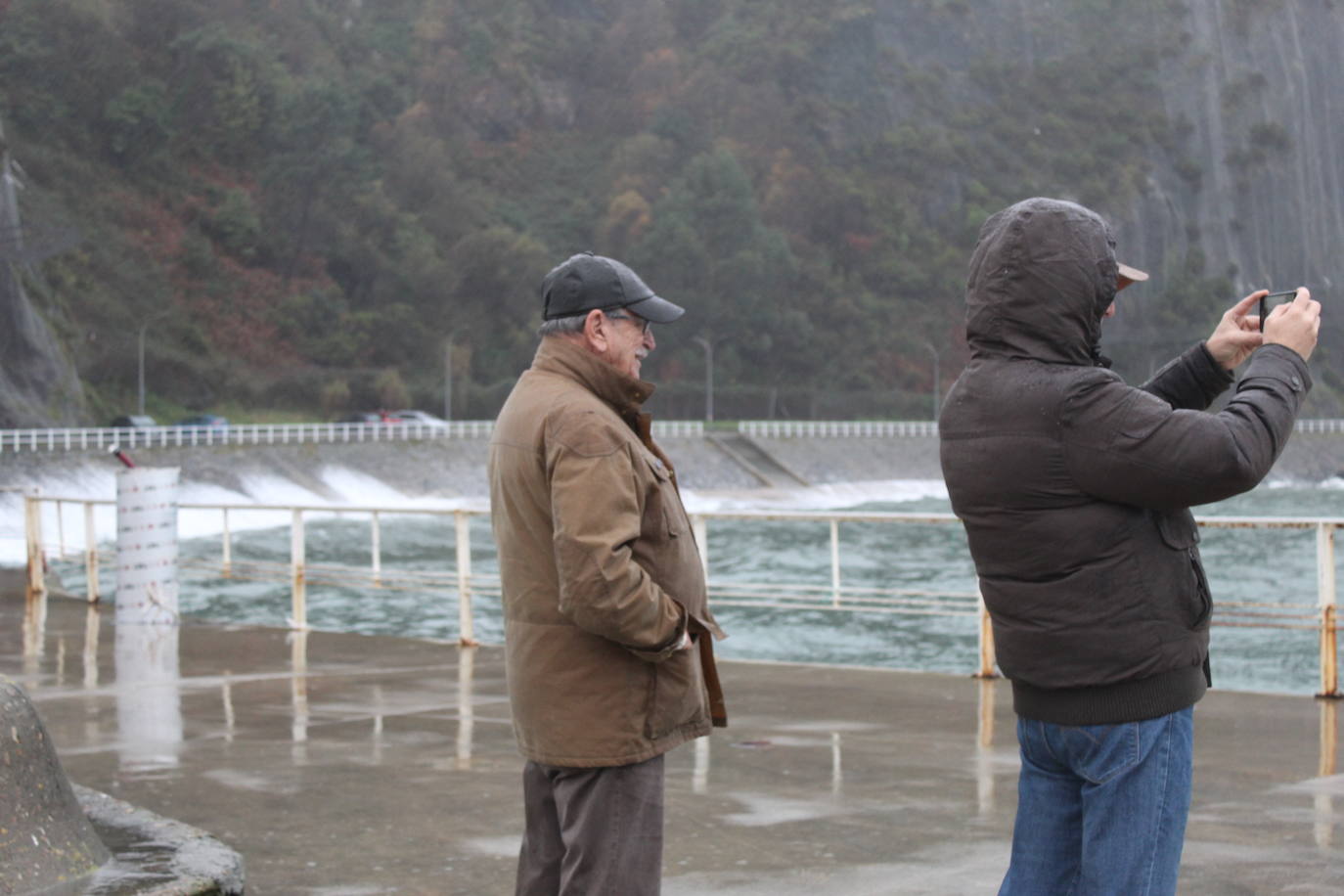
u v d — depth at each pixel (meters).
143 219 100.25
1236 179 155.50
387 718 7.33
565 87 149.12
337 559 39.66
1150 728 2.80
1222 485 2.70
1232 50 160.88
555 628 3.29
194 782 5.87
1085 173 147.50
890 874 4.45
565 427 3.20
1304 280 155.62
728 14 156.75
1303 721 6.85
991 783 5.67
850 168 143.50
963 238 142.12
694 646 3.44
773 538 43.84
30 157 95.56
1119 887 2.80
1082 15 162.12
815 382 124.69
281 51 123.19
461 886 4.40
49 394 71.31
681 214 124.75
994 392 2.90
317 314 105.94
